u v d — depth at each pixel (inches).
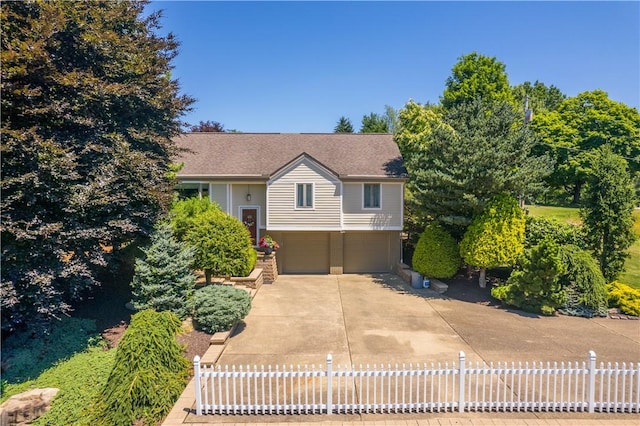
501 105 596.1
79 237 343.6
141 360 266.7
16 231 300.8
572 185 1211.2
